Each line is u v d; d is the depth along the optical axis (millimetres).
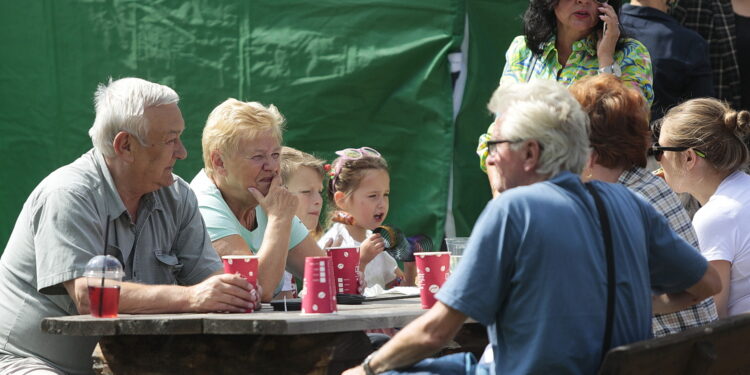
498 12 15312
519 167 6430
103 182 8742
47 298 8633
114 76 14961
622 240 6340
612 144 7801
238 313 7855
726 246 8992
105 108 8680
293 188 11961
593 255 6117
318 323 6766
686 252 6852
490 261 5996
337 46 15070
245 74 15008
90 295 7453
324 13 15094
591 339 6027
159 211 9195
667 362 6133
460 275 6035
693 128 9289
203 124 15008
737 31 14828
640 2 13578
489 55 15344
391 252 10688
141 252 8977
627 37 11406
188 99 15000
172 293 7922
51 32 14914
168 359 7531
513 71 12102
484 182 15422
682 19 14820
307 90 15039
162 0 14977
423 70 15188
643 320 6410
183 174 15062
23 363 8555
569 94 6508
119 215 8742
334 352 7090
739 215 9031
